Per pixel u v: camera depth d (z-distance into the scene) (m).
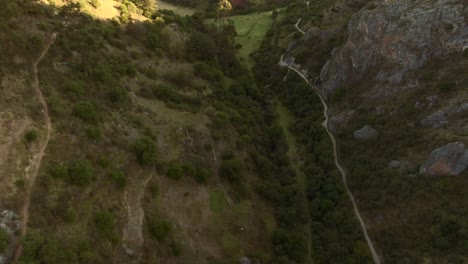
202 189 72.56
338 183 81.94
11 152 54.94
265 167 85.00
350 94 100.12
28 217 50.69
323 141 92.44
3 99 60.41
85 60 78.19
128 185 64.06
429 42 91.12
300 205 80.25
